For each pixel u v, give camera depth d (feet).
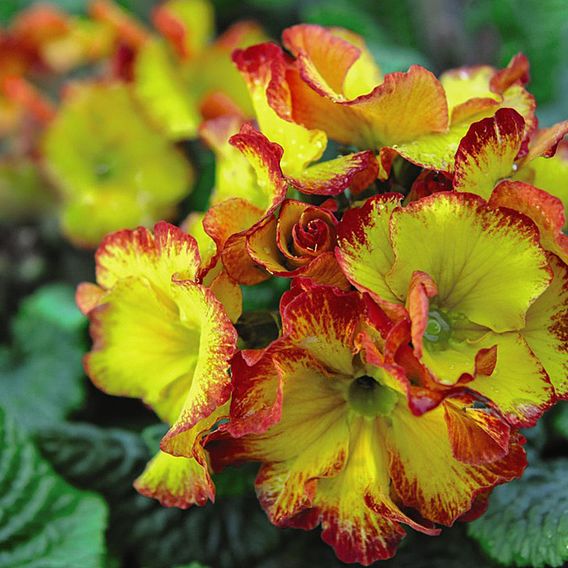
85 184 1.54
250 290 1.19
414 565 1.20
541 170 1.10
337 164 1.03
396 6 1.74
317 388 1.04
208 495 1.04
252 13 1.96
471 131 1.01
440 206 1.00
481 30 1.71
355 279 0.99
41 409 1.43
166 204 1.53
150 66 1.48
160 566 1.24
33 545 1.19
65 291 1.56
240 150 1.04
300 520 1.05
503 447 0.98
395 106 1.03
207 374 1.01
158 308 1.08
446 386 0.96
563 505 1.13
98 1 1.50
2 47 1.65
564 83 1.49
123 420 1.42
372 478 1.03
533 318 1.03
